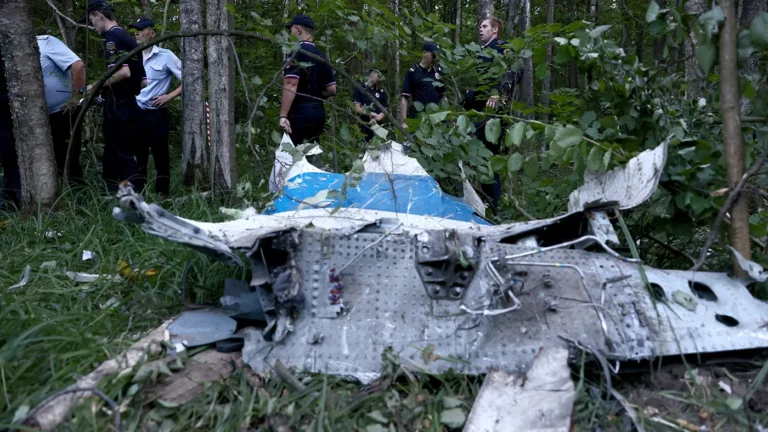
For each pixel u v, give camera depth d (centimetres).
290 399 235
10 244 438
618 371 251
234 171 593
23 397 233
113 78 548
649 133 358
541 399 223
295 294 260
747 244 293
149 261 396
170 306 335
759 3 715
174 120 962
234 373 256
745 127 323
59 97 564
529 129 353
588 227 299
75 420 221
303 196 378
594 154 321
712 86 378
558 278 274
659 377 252
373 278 277
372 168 399
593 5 1365
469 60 514
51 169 490
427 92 628
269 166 581
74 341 278
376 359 255
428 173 429
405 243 287
